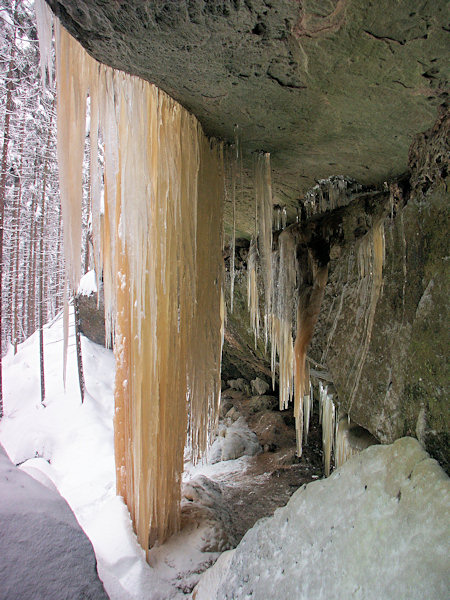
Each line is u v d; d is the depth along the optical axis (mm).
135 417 2834
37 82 6246
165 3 1455
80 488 4598
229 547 3057
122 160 2510
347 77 1922
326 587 1352
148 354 2752
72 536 1325
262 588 1595
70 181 2033
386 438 1888
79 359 7156
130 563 2629
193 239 2973
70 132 2002
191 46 1758
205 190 3072
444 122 1970
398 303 2102
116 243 2791
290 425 6559
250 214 4512
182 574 2637
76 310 7371
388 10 1410
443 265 1717
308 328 3562
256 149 3020
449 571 1027
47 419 6699
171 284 2906
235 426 6715
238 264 5953
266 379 7973
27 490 1495
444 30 1489
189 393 3238
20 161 7406
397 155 2820
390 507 1402
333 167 3262
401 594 1092
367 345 2369
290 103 2270
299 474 4945
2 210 6488
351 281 2967
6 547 1152
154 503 2881
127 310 3158
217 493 4035
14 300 10188
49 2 1516
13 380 8156
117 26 1631
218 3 1445
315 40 1641
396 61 1738
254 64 1889
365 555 1321
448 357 1521
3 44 6113
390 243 2277
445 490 1248
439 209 1836
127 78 2184
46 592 1080
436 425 1504
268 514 3916
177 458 3092
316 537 1592
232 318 6555
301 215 4344
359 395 2330
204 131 2855
